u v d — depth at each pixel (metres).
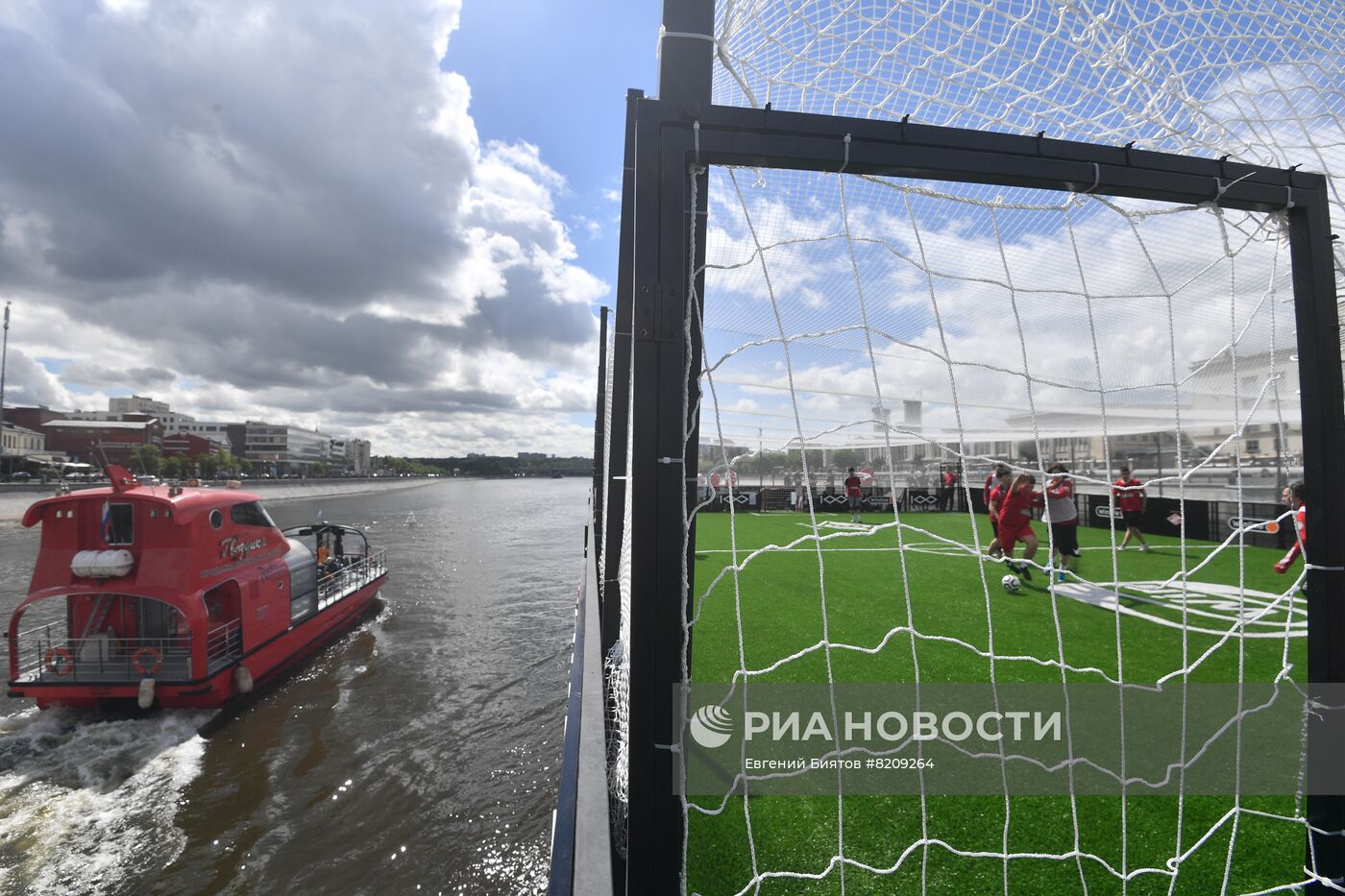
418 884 5.51
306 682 10.19
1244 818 2.66
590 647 2.97
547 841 6.10
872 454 19.88
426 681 10.44
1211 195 1.63
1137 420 12.30
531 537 36.25
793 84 2.71
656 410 1.32
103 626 8.34
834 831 2.62
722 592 7.57
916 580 8.30
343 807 6.66
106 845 6.01
